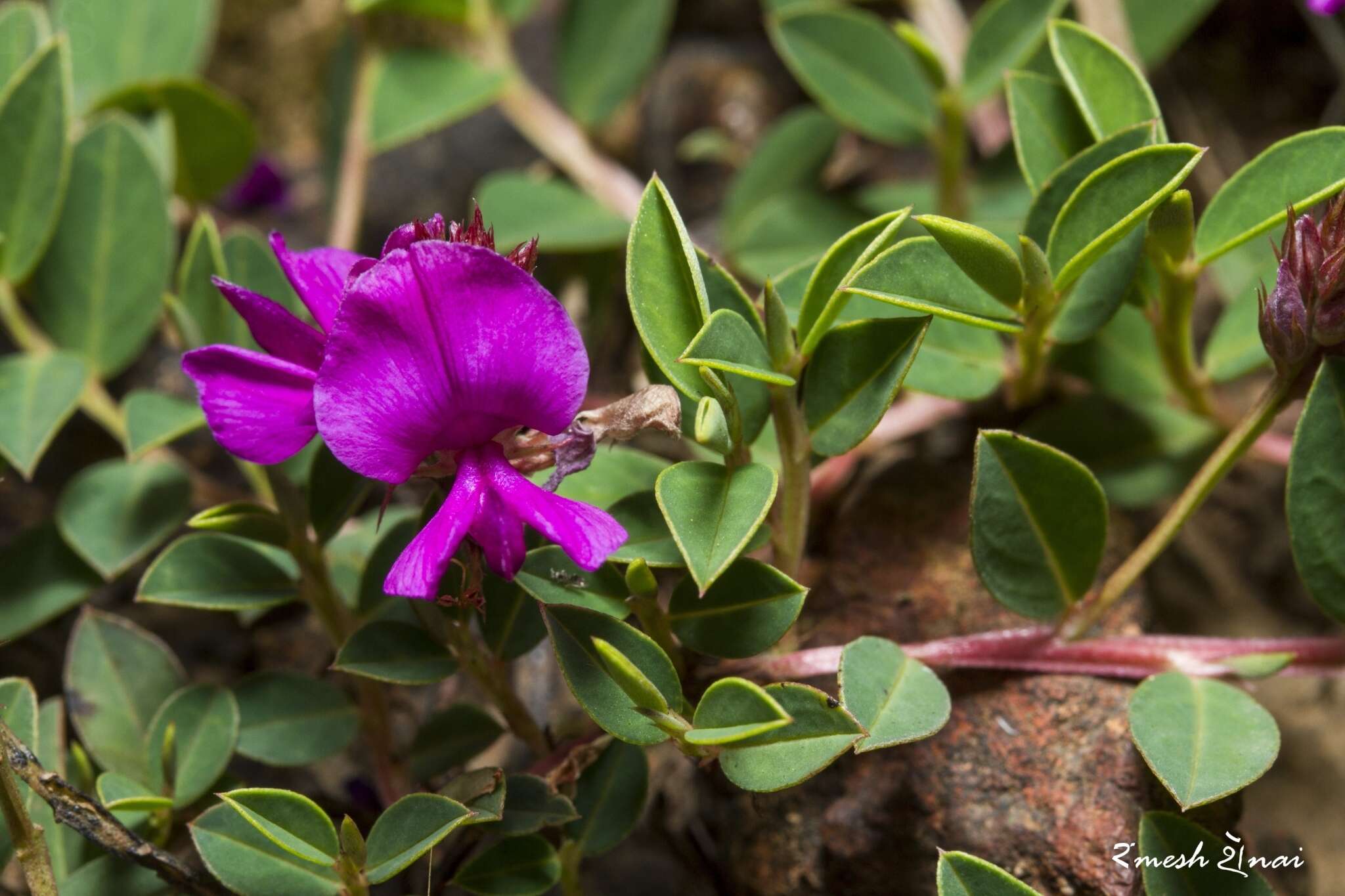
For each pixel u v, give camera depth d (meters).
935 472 0.13
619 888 0.13
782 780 0.11
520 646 0.12
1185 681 0.11
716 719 0.11
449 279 0.10
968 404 0.13
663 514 0.11
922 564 0.12
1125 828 0.11
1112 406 0.13
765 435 0.12
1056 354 0.13
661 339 0.11
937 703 0.11
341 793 0.13
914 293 0.11
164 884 0.11
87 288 0.13
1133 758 0.12
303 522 0.12
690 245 0.11
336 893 0.11
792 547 0.11
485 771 0.11
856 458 0.13
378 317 0.10
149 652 0.12
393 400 0.10
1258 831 0.13
